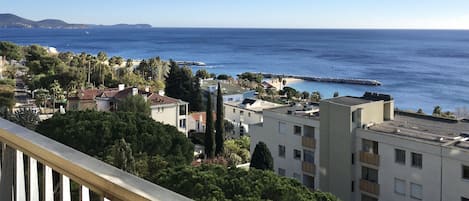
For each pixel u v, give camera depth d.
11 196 2.95
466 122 28.83
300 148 30.17
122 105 46.66
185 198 1.76
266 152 28.64
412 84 133.62
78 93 56.44
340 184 27.58
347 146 26.92
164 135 22.62
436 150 23.00
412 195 24.41
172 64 73.50
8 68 90.94
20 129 2.88
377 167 25.89
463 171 22.05
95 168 2.11
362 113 27.05
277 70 169.75
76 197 3.17
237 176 14.03
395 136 24.95
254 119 54.09
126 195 1.84
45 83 71.81
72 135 21.20
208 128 39.91
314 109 32.81
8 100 58.22
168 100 50.84
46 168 2.54
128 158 18.33
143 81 80.44
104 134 21.36
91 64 84.31
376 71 165.88
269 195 13.05
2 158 2.98
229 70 168.25
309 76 149.38
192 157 23.98
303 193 13.53
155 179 15.09
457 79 142.50
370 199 26.56
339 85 133.75
